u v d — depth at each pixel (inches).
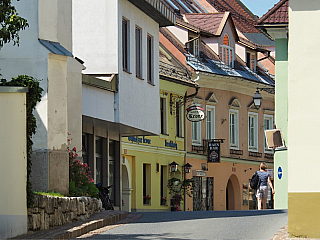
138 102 1093.8
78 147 868.0
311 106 544.4
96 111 953.5
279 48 1103.0
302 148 543.8
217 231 596.7
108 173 1112.8
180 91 1610.5
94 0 1032.2
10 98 524.1
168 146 1560.0
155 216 783.1
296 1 550.9
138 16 1109.1
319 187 538.6
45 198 571.5
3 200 503.8
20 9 706.8
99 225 647.8
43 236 524.4
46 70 692.7
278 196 1105.4
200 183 1702.8
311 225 536.4
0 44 595.5
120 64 1026.7
